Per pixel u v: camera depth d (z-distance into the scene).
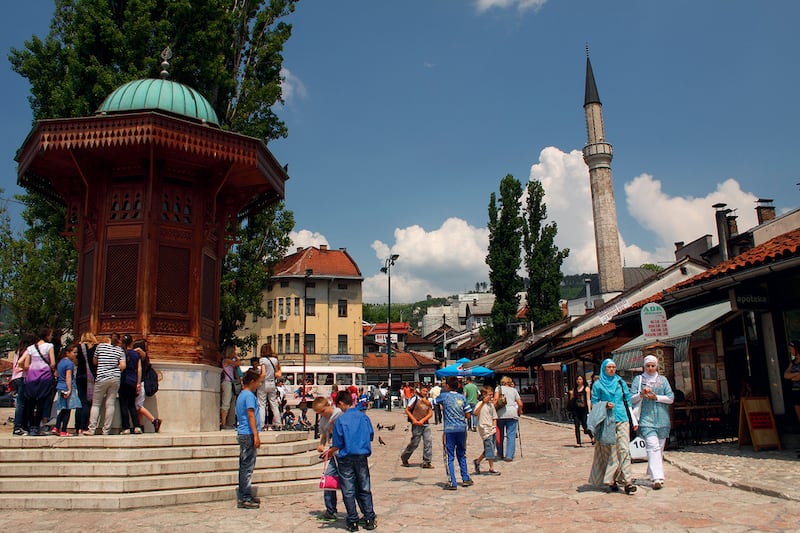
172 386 11.05
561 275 43.72
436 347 82.94
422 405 12.53
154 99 12.15
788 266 10.66
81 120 10.90
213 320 13.13
